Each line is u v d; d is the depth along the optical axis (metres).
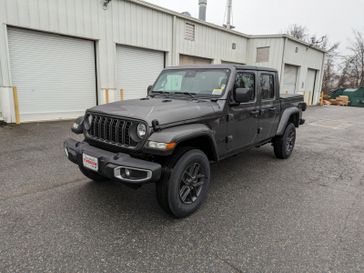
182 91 4.05
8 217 3.02
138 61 12.09
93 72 10.66
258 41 18.62
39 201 3.43
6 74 8.23
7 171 4.48
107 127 3.10
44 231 2.76
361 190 4.13
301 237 2.79
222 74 3.84
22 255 2.38
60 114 9.96
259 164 5.39
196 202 3.26
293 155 6.20
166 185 2.89
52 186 3.92
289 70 20.47
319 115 15.58
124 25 11.04
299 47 20.42
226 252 2.52
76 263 2.30
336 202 3.67
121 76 11.55
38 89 9.23
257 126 4.47
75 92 10.26
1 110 8.38
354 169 5.23
